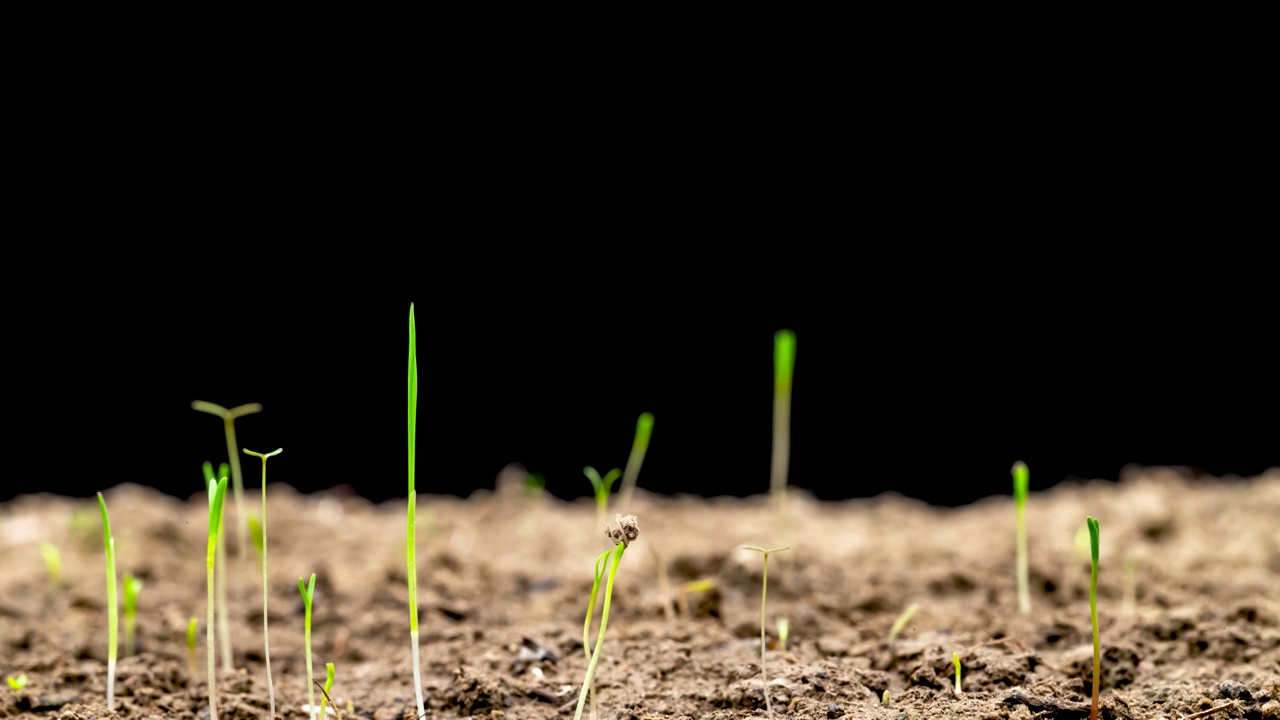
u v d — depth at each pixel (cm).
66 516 79
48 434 115
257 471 111
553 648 66
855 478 115
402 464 116
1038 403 120
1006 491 111
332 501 83
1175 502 78
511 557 76
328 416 119
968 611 70
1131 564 71
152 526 76
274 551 76
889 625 68
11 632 68
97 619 70
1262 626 67
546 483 112
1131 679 65
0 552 76
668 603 68
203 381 118
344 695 65
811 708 63
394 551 76
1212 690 63
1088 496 80
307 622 63
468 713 64
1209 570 72
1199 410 117
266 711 64
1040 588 71
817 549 75
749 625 68
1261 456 112
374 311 121
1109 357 119
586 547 77
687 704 64
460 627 68
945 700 63
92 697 65
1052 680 64
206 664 67
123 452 113
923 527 79
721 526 79
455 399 121
